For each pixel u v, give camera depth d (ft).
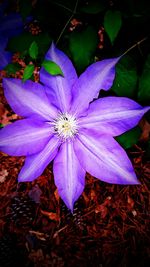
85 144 0.67
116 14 0.66
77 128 0.67
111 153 0.65
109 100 0.63
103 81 0.63
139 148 1.28
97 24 0.84
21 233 1.32
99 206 1.30
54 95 0.65
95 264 1.27
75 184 0.67
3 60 0.87
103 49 0.91
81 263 1.28
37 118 0.66
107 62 0.62
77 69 0.76
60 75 0.62
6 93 0.63
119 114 0.63
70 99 0.65
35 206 1.34
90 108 0.65
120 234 1.28
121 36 0.87
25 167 0.66
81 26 0.82
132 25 0.83
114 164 0.64
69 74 0.63
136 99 0.78
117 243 1.28
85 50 0.75
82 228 1.30
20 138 0.65
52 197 1.34
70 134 0.67
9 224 1.33
